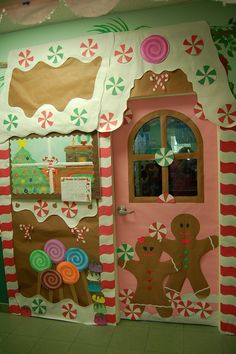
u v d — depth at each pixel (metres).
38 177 2.24
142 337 2.04
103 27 2.03
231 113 1.85
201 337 2.01
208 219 2.06
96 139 2.08
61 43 2.08
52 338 2.09
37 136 2.20
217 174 2.01
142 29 1.94
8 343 2.05
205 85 1.88
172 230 2.13
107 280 2.17
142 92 1.97
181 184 2.10
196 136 2.02
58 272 2.28
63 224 2.23
